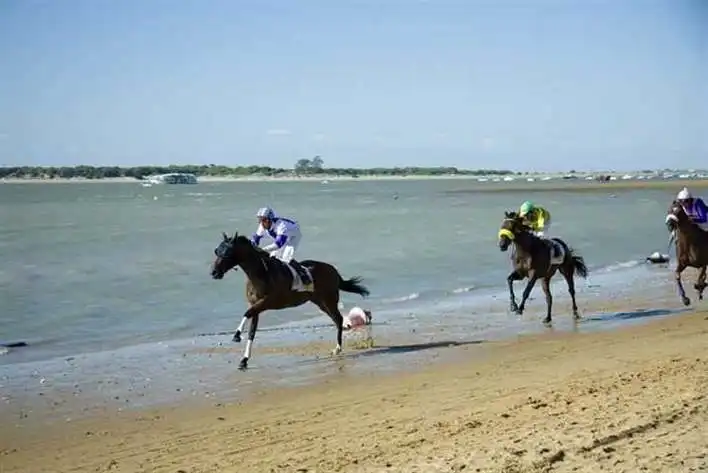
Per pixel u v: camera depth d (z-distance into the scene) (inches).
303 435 402.9
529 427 374.0
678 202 796.6
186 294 968.3
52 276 1124.5
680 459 318.3
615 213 2679.6
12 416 455.2
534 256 725.3
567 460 323.0
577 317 772.6
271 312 844.0
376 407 456.4
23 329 750.5
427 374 542.3
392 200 4180.6
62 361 606.9
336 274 636.7
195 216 2652.6
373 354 616.7
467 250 1456.7
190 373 560.4
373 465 336.8
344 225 2140.7
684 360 522.3
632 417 375.2
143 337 710.5
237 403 478.9
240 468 352.2
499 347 631.2
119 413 460.4
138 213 2871.6
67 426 435.2
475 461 325.4
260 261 591.8
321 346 655.1
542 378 508.7
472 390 485.4
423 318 784.3
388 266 1226.0
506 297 925.8
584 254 1418.6
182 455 379.9
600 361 556.7
